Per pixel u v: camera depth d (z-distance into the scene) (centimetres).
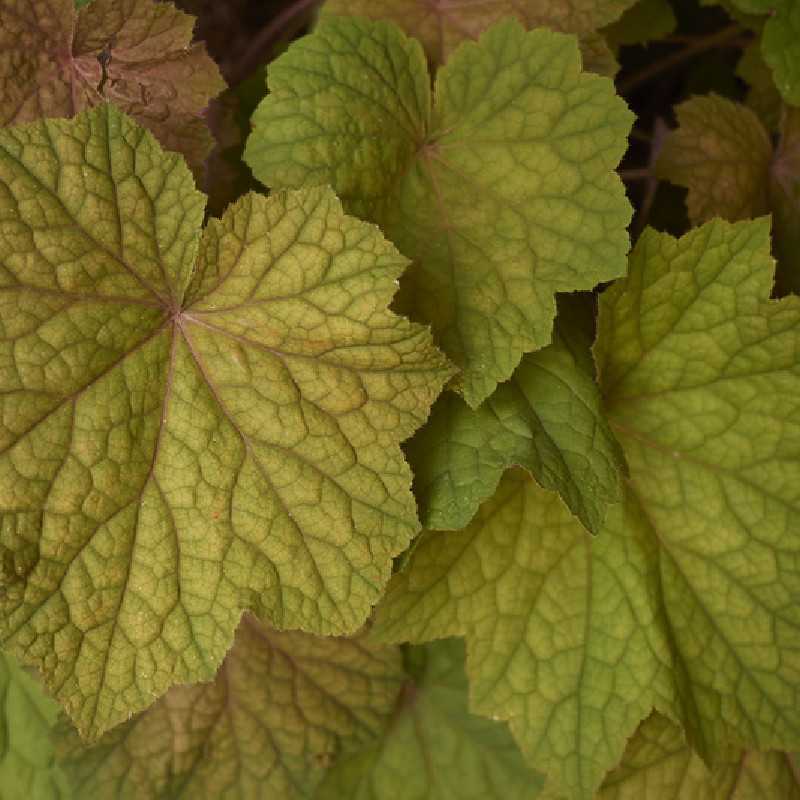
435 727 48
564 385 41
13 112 41
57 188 38
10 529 38
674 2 53
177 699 47
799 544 43
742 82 53
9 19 40
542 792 45
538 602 43
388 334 38
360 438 39
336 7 44
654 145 50
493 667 43
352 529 39
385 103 41
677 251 42
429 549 42
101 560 38
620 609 43
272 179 40
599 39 44
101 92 41
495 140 41
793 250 47
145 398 39
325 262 38
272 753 47
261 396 39
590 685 43
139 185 38
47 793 47
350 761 48
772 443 43
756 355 42
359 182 40
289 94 40
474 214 41
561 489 40
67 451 38
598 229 40
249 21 52
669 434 43
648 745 45
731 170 46
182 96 42
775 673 43
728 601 43
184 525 39
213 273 38
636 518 43
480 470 40
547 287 40
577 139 41
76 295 38
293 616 39
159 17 41
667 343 43
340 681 47
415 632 42
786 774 46
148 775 46
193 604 39
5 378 38
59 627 38
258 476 39
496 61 41
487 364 40
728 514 43
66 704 38
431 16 44
